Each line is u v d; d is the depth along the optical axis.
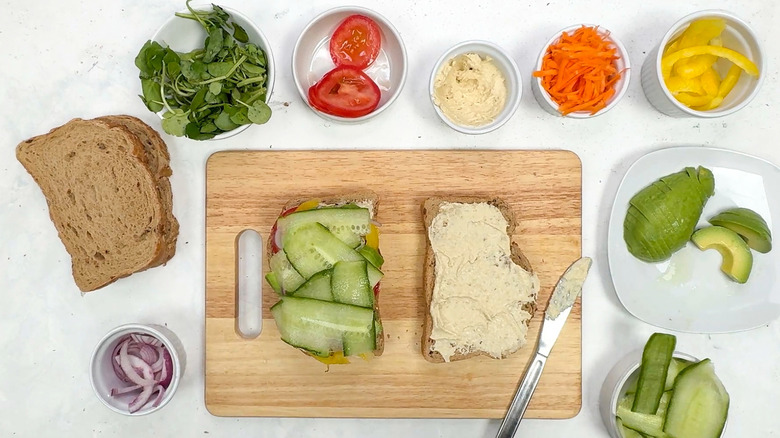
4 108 0.68
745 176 0.66
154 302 0.68
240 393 0.65
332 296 0.59
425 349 0.63
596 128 0.67
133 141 0.63
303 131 0.67
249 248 0.67
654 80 0.63
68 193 0.64
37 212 0.68
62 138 0.64
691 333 0.66
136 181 0.63
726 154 0.65
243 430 0.68
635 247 0.65
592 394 0.67
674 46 0.64
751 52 0.62
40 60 0.68
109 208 0.64
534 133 0.67
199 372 0.67
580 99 0.61
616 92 0.61
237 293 0.66
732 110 0.61
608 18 0.67
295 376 0.65
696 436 0.61
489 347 0.62
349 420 0.68
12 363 0.68
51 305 0.68
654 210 0.63
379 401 0.65
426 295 0.63
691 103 0.63
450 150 0.65
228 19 0.62
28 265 0.68
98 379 0.62
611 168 0.67
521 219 0.65
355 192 0.65
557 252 0.65
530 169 0.65
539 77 0.61
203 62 0.59
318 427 0.68
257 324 0.67
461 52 0.62
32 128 0.68
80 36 0.68
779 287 0.66
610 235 0.65
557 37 0.61
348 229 0.60
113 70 0.68
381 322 0.65
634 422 0.62
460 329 0.61
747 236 0.64
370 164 0.65
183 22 0.62
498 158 0.65
